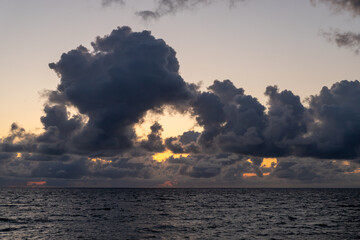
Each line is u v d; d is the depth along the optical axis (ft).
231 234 108.58
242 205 260.21
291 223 138.62
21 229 121.08
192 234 108.58
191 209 217.56
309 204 274.36
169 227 125.59
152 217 163.43
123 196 453.17
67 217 163.22
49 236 105.70
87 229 120.26
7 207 235.20
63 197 411.13
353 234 108.68
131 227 125.59
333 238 101.04
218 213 187.01
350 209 220.43
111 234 108.99
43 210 208.23
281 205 260.62
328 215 175.73
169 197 426.10
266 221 146.20
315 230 117.70
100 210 207.21
